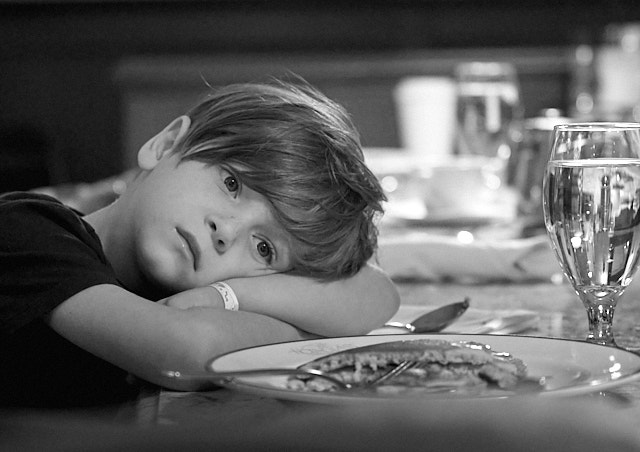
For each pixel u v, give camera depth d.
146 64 5.33
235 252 1.04
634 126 0.90
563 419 0.29
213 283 1.03
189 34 5.41
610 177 0.88
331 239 1.06
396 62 5.20
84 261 0.93
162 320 0.88
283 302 1.03
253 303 1.02
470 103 2.36
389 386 0.69
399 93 2.98
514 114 2.37
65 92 5.37
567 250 0.90
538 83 5.38
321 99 1.17
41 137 4.51
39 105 5.37
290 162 1.03
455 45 5.58
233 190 1.04
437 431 0.28
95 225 1.15
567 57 5.38
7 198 1.03
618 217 0.88
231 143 1.04
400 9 5.53
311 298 1.05
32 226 0.95
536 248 1.52
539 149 1.89
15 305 0.90
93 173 5.39
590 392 0.67
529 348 0.81
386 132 5.12
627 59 3.53
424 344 0.76
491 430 0.28
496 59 5.38
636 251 0.89
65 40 5.34
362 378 0.71
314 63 5.25
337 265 1.08
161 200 1.04
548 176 0.91
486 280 1.52
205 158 1.04
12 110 5.36
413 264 1.52
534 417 0.29
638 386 0.78
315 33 5.51
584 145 0.88
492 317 1.12
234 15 5.44
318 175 1.04
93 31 5.35
